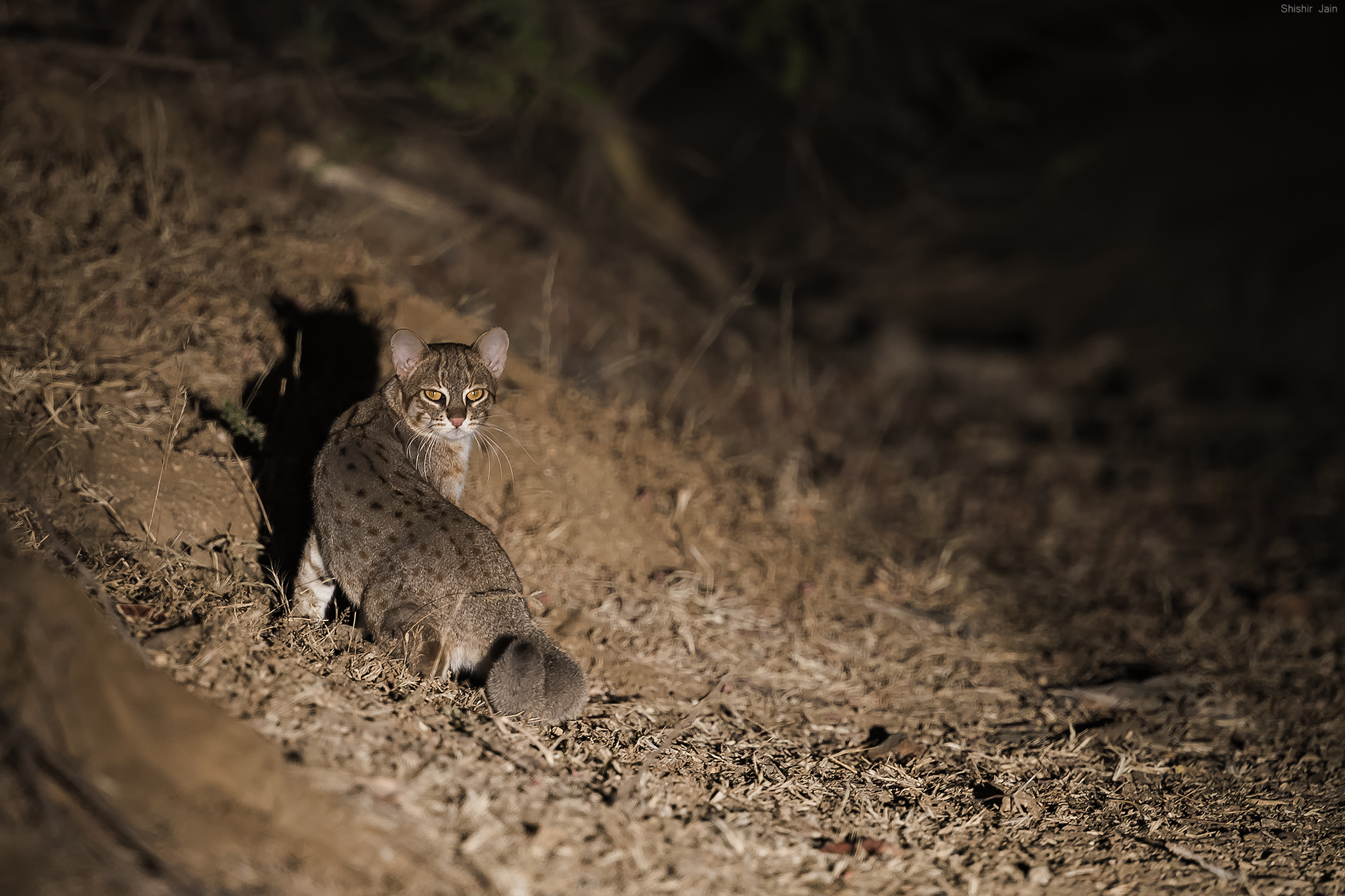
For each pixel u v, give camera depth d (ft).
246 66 46.39
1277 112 92.17
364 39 59.88
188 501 27.86
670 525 37.78
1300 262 84.69
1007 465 59.00
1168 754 30.89
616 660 30.42
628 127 67.77
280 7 55.11
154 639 21.95
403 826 19.54
